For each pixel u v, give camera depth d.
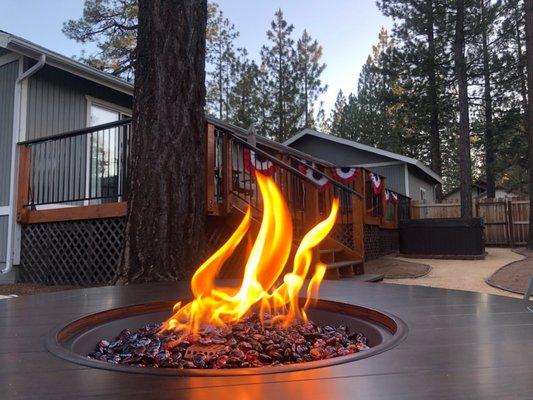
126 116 9.11
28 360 1.15
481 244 9.90
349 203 8.37
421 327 1.48
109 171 6.07
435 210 15.22
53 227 6.01
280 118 25.84
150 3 4.25
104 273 5.46
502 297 2.12
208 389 0.92
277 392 0.90
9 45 6.38
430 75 20.70
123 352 1.56
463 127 15.90
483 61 20.14
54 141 6.37
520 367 1.03
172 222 4.02
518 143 20.30
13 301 2.11
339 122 33.72
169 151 4.10
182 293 2.34
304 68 26.53
